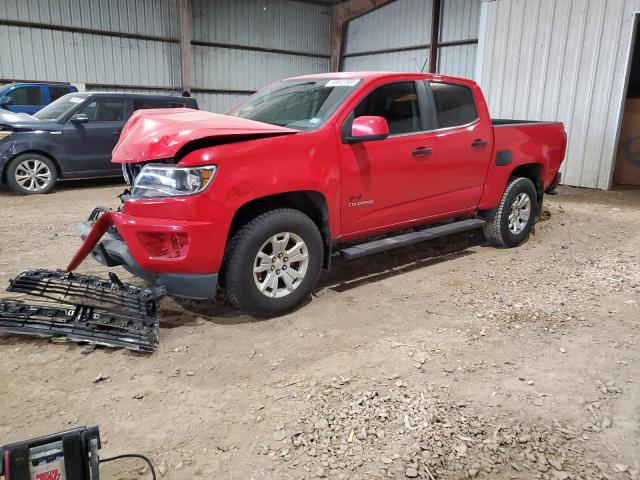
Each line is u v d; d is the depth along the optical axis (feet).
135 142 11.51
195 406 8.93
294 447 7.88
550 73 31.71
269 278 11.98
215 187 10.78
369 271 15.94
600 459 7.62
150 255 10.98
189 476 7.30
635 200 27.71
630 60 28.78
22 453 5.15
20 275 12.64
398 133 14.20
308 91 14.56
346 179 12.89
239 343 11.17
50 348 10.78
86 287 12.59
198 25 57.47
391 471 7.37
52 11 47.83
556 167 19.84
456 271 15.94
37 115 31.07
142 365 10.25
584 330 11.76
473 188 16.39
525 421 8.47
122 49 52.49
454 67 55.21
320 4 67.05
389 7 61.05
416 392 9.28
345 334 11.61
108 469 7.43
